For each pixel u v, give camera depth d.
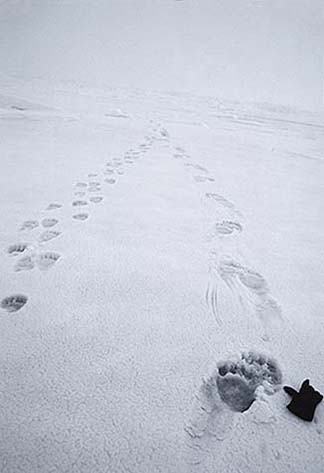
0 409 0.92
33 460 0.80
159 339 1.23
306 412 0.95
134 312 1.36
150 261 1.78
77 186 2.87
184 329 1.29
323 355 1.23
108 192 2.78
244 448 0.86
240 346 1.23
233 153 4.98
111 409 0.94
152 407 0.95
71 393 0.98
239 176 3.74
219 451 0.85
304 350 1.25
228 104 11.33
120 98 10.48
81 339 1.19
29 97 8.51
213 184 3.32
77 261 1.71
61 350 1.13
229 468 0.81
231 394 1.03
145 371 1.08
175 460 0.82
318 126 8.45
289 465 0.83
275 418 0.95
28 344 1.15
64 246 1.85
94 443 0.84
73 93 10.43
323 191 3.51
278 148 5.70
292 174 4.11
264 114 9.85
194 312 1.40
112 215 2.32
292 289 1.66
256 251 2.01
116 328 1.26
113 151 4.32
